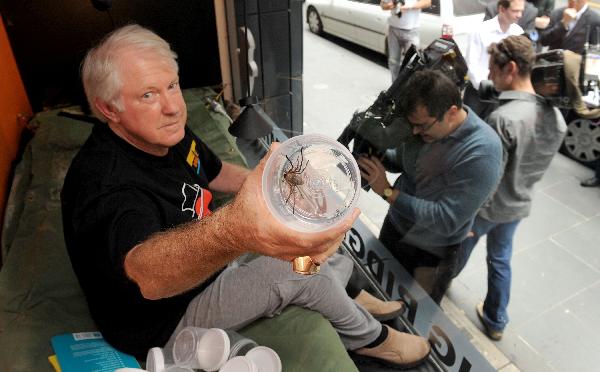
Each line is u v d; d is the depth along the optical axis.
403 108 1.24
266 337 1.06
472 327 1.38
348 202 0.53
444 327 1.35
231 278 1.04
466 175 1.18
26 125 2.02
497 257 1.30
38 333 1.07
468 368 1.23
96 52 0.96
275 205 0.50
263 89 2.13
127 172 0.94
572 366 1.23
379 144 1.34
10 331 1.08
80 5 1.99
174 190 1.04
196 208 1.10
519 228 1.27
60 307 1.16
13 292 1.19
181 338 1.00
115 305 0.97
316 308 1.12
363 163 1.39
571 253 1.23
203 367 0.96
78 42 2.06
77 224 0.86
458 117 1.16
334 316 1.14
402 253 1.46
